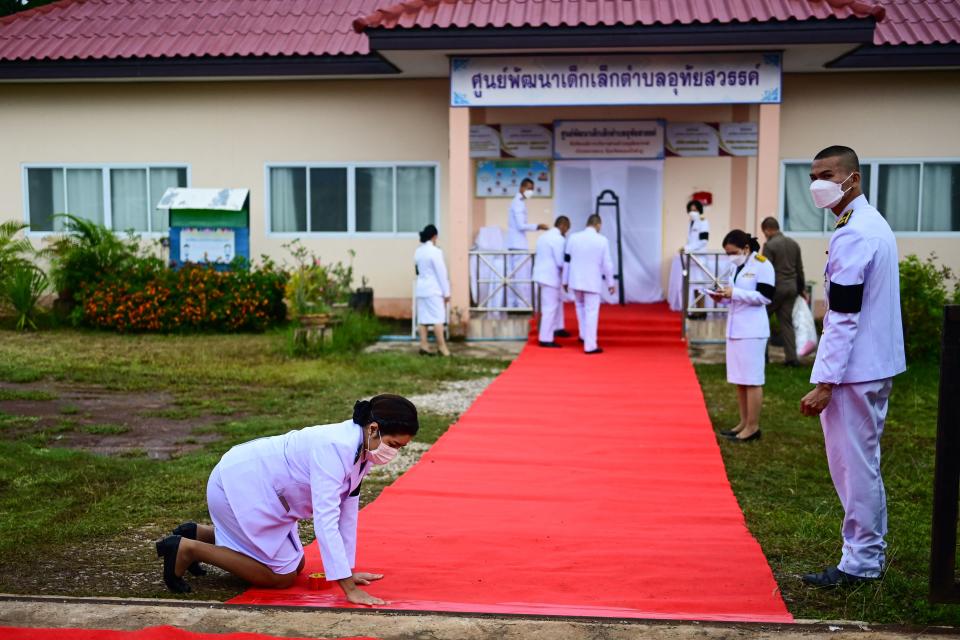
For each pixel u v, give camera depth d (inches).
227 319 579.2
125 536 219.6
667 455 304.0
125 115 654.5
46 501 247.4
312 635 149.2
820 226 618.8
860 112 608.1
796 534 224.2
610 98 529.0
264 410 370.6
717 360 495.5
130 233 633.6
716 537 219.1
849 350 177.9
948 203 610.9
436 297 506.3
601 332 547.8
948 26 572.4
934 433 346.3
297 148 647.1
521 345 549.6
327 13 669.9
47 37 644.7
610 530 224.4
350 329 532.4
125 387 408.8
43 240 663.8
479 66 535.8
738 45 499.2
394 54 539.5
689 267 546.6
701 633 151.3
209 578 188.9
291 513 178.2
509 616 159.3
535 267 530.0
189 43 626.8
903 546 214.7
